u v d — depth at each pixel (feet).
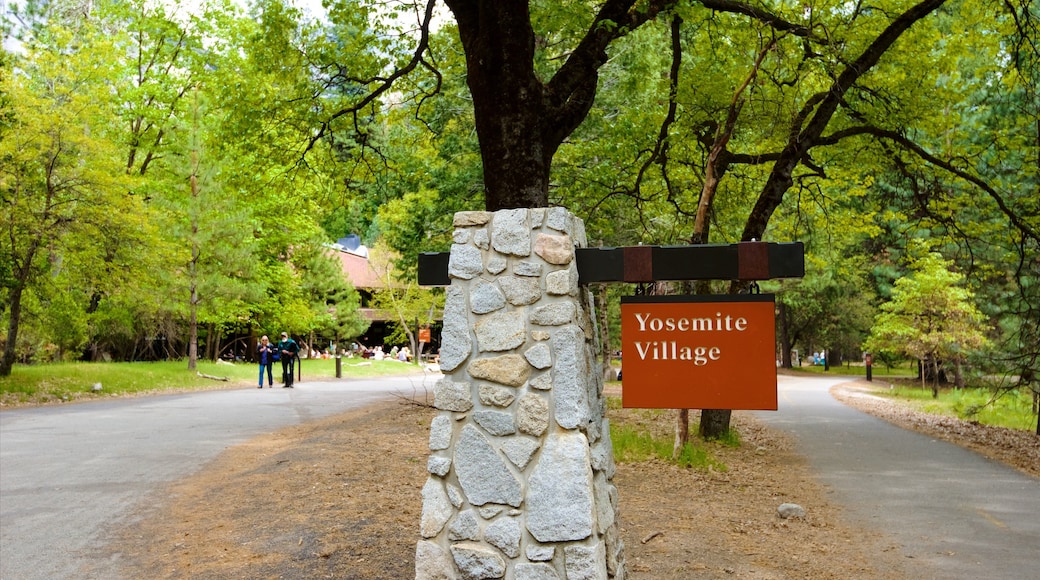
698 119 48.34
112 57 85.40
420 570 16.89
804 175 54.70
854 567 21.81
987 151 59.67
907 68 48.57
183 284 93.30
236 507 27.07
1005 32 45.39
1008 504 30.09
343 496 28.02
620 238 77.87
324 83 45.39
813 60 44.39
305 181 51.21
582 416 16.44
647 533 24.93
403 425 47.47
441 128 57.47
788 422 59.41
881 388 111.14
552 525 16.20
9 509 27.25
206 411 58.90
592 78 29.84
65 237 76.84
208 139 54.34
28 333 84.99
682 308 18.22
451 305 17.49
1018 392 62.49
